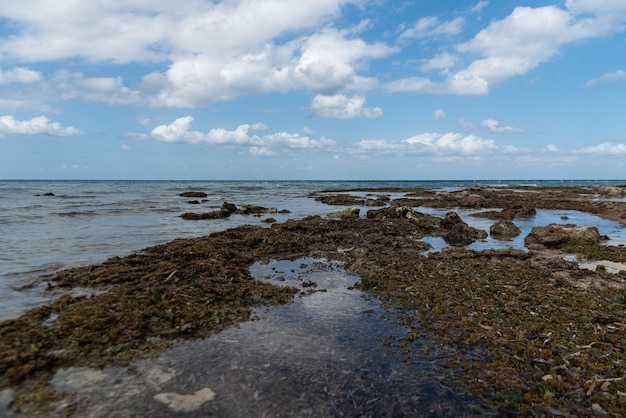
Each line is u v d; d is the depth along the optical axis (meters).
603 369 6.98
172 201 47.50
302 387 6.52
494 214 34.41
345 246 19.77
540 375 6.88
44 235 20.47
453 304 10.45
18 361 6.80
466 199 46.28
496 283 12.37
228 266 14.10
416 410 5.94
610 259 16.36
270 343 8.15
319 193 75.38
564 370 6.99
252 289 11.55
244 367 7.13
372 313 10.00
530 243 20.34
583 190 75.00
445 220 25.58
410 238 22.31
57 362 7.02
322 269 14.77
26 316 8.74
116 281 11.72
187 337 8.29
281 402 6.09
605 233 24.72
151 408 5.82
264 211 37.06
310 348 7.95
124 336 8.04
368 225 25.89
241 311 9.88
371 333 8.74
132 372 6.83
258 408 5.91
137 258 14.30
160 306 9.61
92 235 20.94
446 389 6.50
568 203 45.06
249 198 59.44
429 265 14.85
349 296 11.41
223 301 10.42
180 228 24.78
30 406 5.75
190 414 5.71
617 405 5.95
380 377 6.86
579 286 12.05
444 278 13.07
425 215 30.72
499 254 16.59
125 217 29.88
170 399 6.07
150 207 39.03
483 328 8.80
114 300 9.80
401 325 9.20
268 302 10.70
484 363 7.32
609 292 11.37
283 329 8.91
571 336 8.34
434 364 7.33
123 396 6.10
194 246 16.91
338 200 49.16
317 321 9.44
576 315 9.56
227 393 6.29
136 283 11.51
